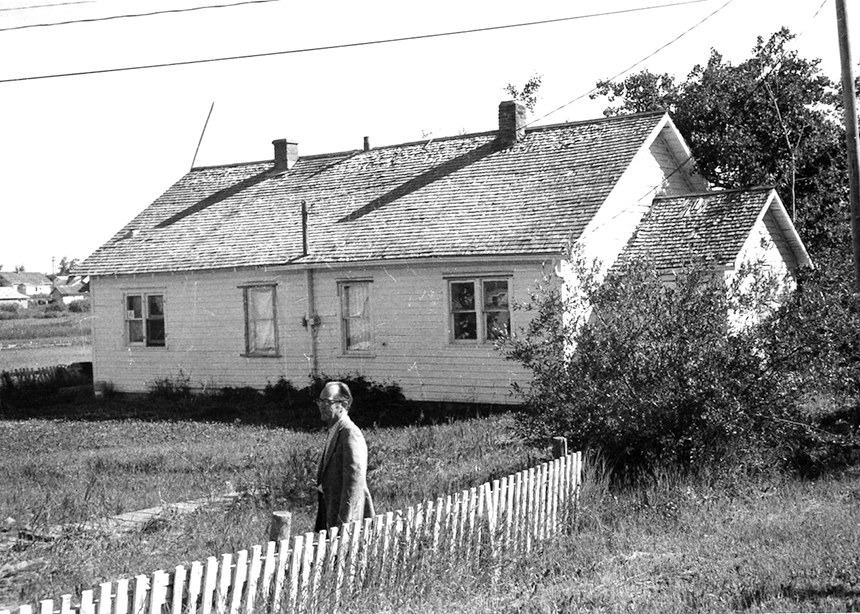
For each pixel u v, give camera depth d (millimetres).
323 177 31391
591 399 13617
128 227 32688
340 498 8414
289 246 27438
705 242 23656
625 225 25172
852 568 9000
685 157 28047
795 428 14219
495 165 27703
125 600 6559
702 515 11555
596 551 10211
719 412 13320
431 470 14883
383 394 24594
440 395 24391
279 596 7414
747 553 9773
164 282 29375
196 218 31719
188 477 15320
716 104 31656
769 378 13836
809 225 31375
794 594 8211
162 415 25281
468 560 9266
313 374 26469
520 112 28719
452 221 25281
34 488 14523
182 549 10500
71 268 30781
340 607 7793
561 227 22984
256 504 12984
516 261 22906
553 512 11164
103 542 10898
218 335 28422
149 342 29953
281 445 18750
